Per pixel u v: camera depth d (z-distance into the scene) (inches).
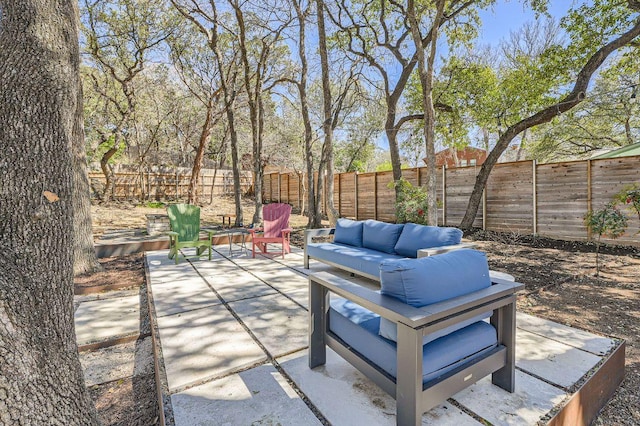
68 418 46.1
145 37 412.2
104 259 225.0
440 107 350.6
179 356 85.8
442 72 358.0
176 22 405.1
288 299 132.6
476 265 66.3
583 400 67.7
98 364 91.1
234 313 116.8
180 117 599.2
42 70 48.0
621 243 223.8
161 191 556.4
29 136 45.7
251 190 657.0
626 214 221.9
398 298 59.2
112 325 115.0
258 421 60.8
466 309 58.6
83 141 186.1
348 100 437.4
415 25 235.5
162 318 112.0
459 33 314.5
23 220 43.9
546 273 169.6
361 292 64.2
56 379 44.9
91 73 446.6
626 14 248.5
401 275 57.9
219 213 485.7
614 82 441.4
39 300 43.7
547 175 259.4
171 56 450.9
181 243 201.6
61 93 50.2
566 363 79.0
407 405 53.9
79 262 179.6
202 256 224.8
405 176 373.4
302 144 618.2
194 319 111.3
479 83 328.8
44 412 42.7
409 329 52.6
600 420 69.5
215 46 352.8
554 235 255.9
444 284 59.4
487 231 296.5
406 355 53.6
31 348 41.8
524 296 134.4
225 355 86.2
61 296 47.1
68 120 52.0
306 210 512.7
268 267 191.3
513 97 302.4
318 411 63.4
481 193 296.2
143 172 533.0
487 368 64.3
